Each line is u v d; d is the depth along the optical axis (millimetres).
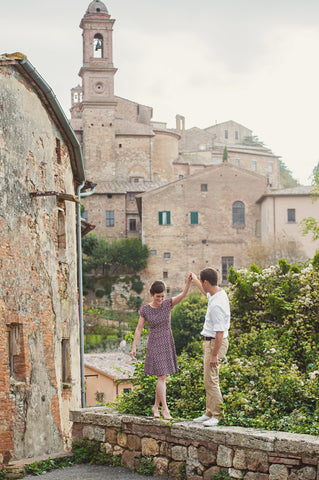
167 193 68812
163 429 8891
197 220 68750
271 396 9336
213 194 69250
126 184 76062
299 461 7266
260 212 69312
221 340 8273
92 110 80125
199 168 86938
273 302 14977
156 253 68250
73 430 10477
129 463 9414
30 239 13914
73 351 17125
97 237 68500
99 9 81250
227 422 8508
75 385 16984
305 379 10367
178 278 68125
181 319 44438
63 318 16266
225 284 68062
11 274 12859
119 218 73062
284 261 16109
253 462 7676
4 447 12219
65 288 16703
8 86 13266
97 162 79625
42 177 14977
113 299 66938
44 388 13992
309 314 14562
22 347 13047
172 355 9258
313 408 9273
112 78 80688
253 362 10914
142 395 10062
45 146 15352
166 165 83938
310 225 32312
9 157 13070
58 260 16125
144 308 9328
